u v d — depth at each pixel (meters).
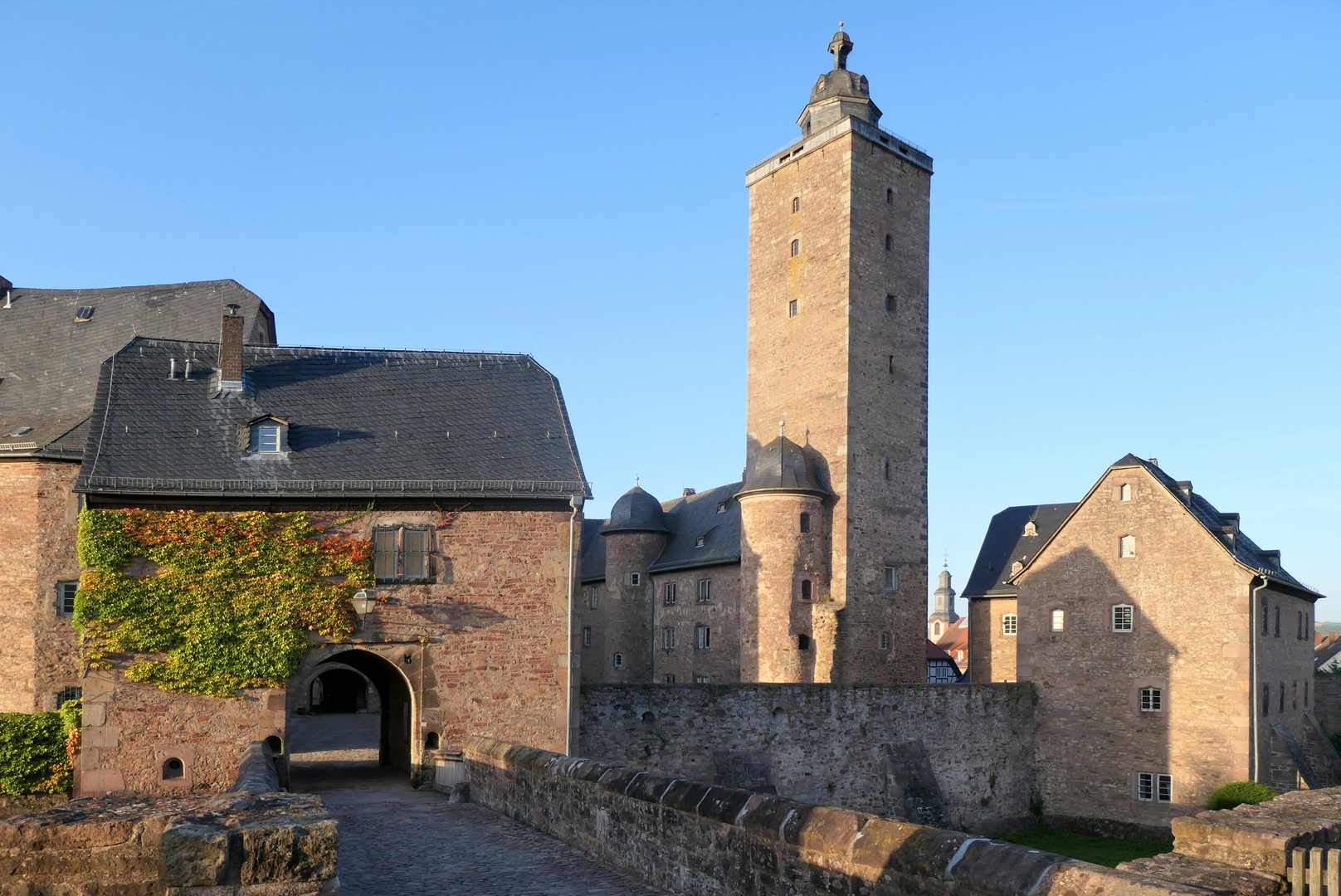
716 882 10.16
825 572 42.50
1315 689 42.78
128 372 24.06
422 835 15.65
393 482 22.53
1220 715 34.78
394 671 27.19
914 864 7.48
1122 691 37.12
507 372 27.19
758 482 42.53
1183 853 9.91
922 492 45.19
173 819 7.73
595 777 13.43
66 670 26.73
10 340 31.77
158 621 21.03
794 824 8.97
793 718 31.34
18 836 7.64
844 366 43.41
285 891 7.33
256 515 21.75
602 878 12.16
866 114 46.75
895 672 42.97
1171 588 36.31
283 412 24.05
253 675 21.34
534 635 23.14
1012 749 38.03
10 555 26.73
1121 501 37.91
